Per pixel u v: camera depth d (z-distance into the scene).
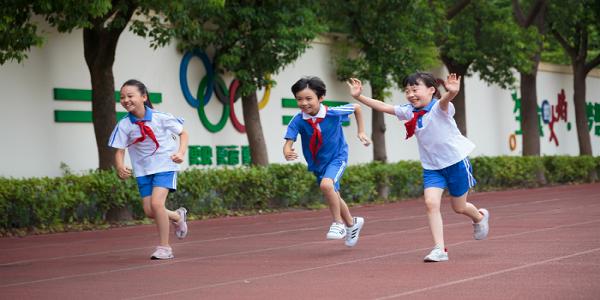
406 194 22.66
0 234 13.63
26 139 16.33
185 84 19.33
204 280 7.76
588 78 36.16
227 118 20.47
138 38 18.36
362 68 21.83
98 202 15.16
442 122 8.39
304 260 9.09
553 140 33.50
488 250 9.30
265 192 18.14
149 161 9.48
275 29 17.89
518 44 24.12
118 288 7.44
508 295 6.38
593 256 8.50
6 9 12.49
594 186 27.31
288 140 9.57
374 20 21.23
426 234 11.66
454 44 24.23
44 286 7.72
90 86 17.47
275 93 21.62
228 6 17.80
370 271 7.98
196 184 16.70
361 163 23.06
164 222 9.62
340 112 9.55
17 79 16.22
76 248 11.38
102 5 12.51
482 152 29.50
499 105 30.52
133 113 9.40
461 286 6.86
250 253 10.03
